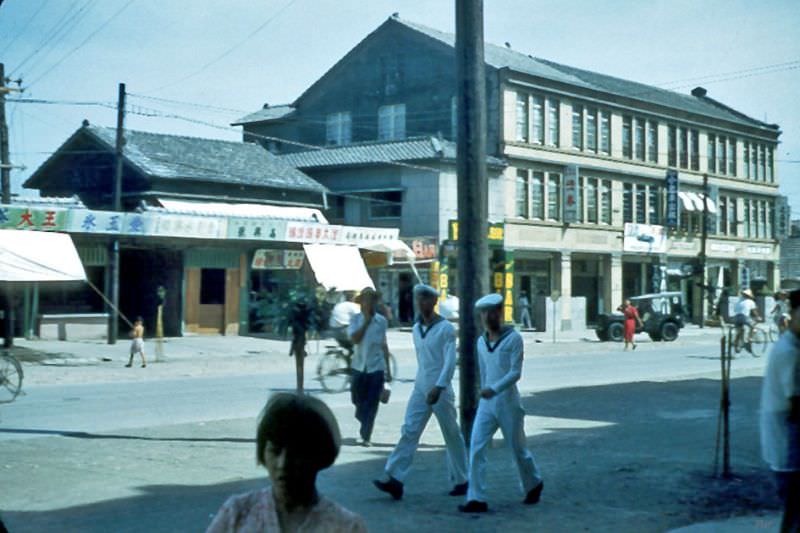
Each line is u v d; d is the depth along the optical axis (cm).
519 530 683
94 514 726
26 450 1032
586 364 2464
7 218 2473
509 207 4169
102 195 3494
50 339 2858
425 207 3869
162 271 3100
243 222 3019
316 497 251
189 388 1792
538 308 4150
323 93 4800
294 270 3356
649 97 5141
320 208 3822
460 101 964
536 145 4288
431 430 1223
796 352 531
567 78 4559
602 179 4691
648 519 722
